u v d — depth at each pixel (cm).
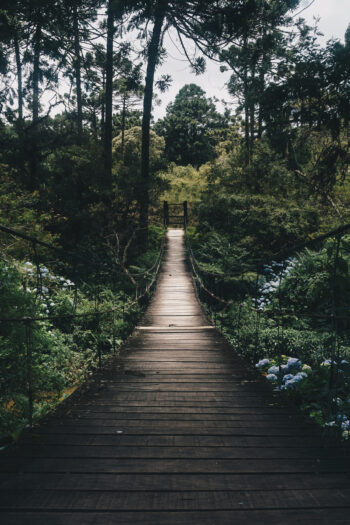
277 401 421
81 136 1748
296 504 222
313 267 929
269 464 273
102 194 1591
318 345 679
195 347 703
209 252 1773
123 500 225
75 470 261
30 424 347
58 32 1507
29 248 945
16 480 247
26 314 469
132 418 366
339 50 652
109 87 1867
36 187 1512
